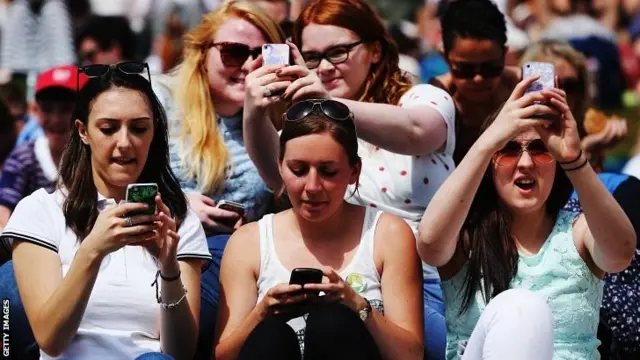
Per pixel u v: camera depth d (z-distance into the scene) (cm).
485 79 1212
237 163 1089
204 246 920
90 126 882
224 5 1112
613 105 2230
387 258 904
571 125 860
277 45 978
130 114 878
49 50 2364
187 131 1087
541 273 901
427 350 983
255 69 1001
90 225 889
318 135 872
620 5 2805
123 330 878
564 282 901
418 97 1044
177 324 870
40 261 879
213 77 1094
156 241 845
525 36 2167
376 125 979
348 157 880
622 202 1083
